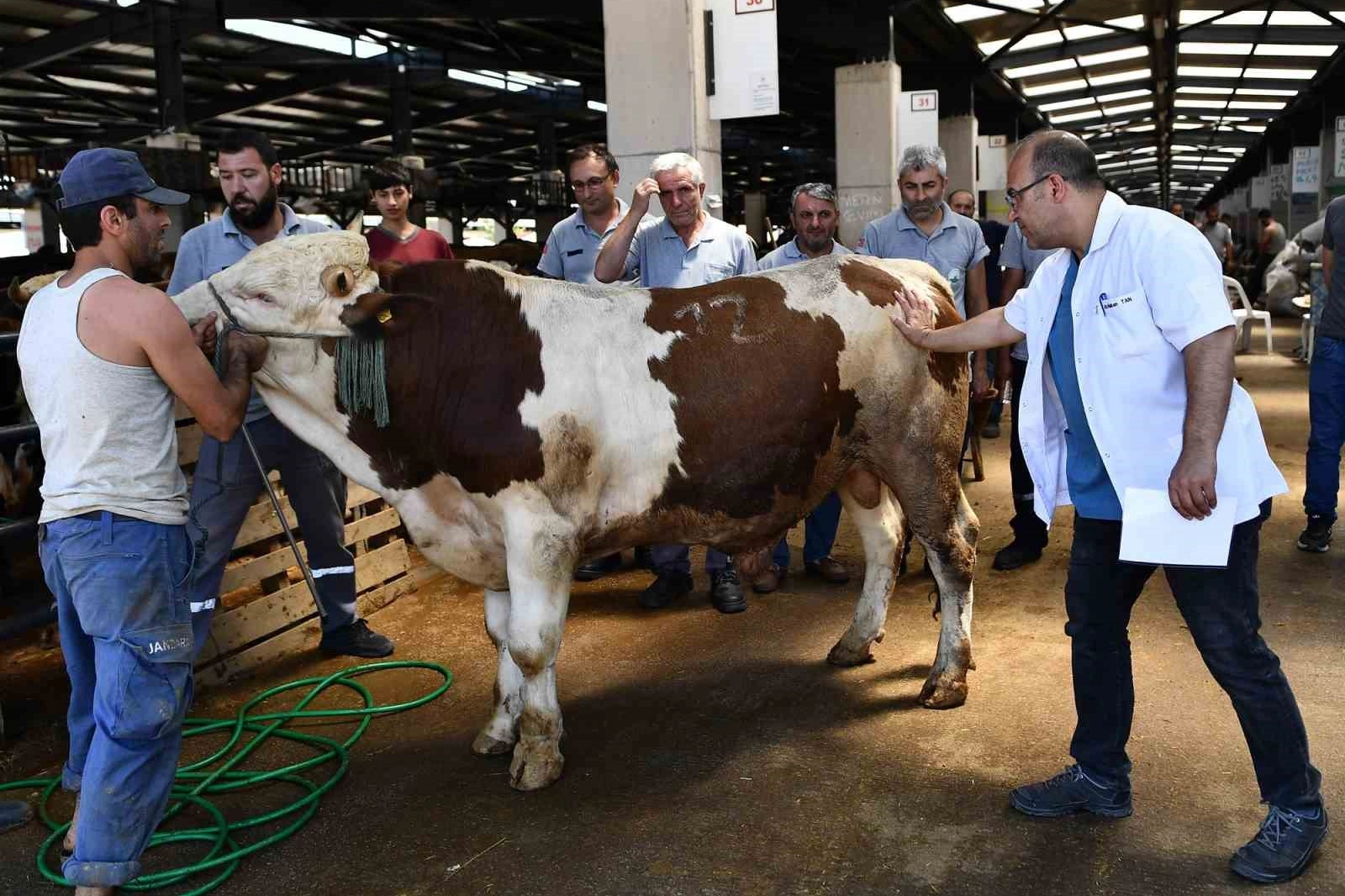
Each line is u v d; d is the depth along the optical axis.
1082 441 2.73
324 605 4.32
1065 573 5.03
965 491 6.59
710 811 3.00
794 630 4.42
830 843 2.81
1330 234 4.94
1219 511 2.45
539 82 21.03
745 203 24.25
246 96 17.70
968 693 3.72
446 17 11.72
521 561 3.04
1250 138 26.67
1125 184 43.97
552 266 5.00
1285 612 4.35
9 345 3.64
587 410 3.04
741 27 6.32
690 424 3.15
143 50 14.75
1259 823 2.82
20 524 3.69
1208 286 2.41
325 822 3.04
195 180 12.91
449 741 3.55
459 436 3.00
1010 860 2.70
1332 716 3.38
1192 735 3.32
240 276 2.86
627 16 6.35
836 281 3.43
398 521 5.10
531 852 2.83
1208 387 2.40
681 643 4.32
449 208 24.62
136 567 2.50
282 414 3.13
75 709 2.89
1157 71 16.38
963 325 3.12
